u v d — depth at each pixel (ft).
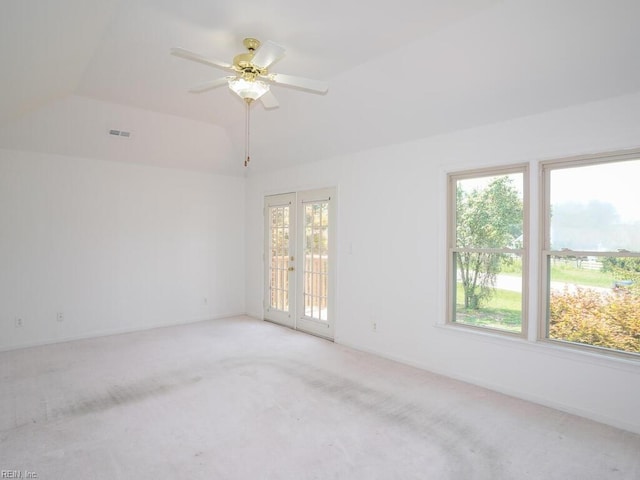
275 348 14.12
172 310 17.66
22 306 13.94
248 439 7.86
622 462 7.15
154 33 8.61
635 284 8.52
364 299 13.91
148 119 14.42
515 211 10.40
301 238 16.71
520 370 9.96
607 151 8.73
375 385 10.72
